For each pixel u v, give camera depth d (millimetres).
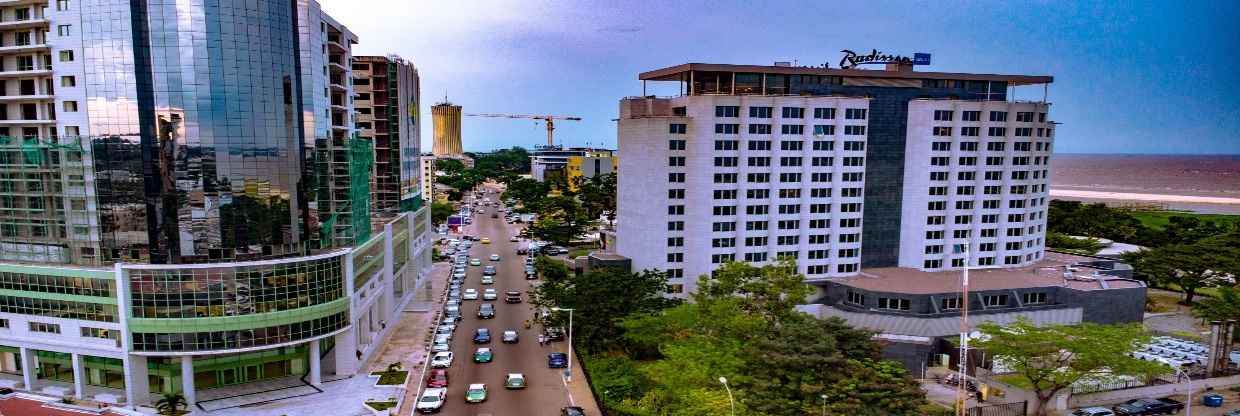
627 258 122375
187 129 73875
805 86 117562
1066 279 113438
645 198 117062
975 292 105875
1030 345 73812
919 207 120312
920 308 103500
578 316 92688
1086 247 167250
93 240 76688
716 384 65562
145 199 74750
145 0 72625
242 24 74625
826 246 117812
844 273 118875
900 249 124375
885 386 62719
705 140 112125
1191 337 109750
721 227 114750
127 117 73750
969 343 82375
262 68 76000
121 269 73812
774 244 116312
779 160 114438
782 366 65750
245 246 77125
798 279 92375
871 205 121562
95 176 74938
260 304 77000
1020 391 80188
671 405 67188
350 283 85688
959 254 122375
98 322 76625
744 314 86375
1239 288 121500
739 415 59219
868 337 74062
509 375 84250
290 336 79125
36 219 77500
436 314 118438
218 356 81000
